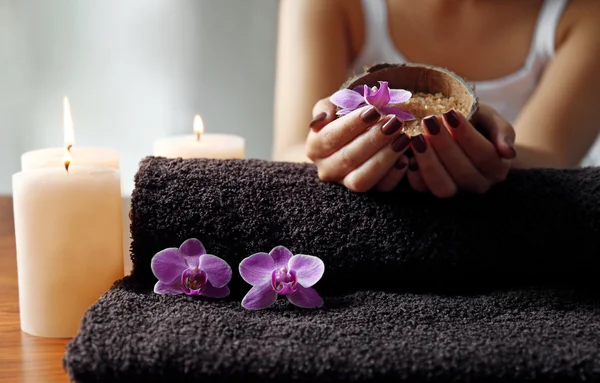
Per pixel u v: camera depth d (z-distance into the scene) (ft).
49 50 4.53
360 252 2.10
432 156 2.05
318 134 2.13
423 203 2.13
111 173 2.11
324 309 2.01
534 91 3.27
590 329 1.92
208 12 4.58
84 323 1.85
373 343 1.81
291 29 3.30
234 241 2.09
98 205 2.08
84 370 1.74
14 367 1.94
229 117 4.75
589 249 2.12
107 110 4.65
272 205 2.12
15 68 4.53
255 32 4.63
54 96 4.59
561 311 2.03
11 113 4.59
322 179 2.17
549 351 1.80
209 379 1.75
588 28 3.19
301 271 2.03
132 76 4.62
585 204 2.13
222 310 1.97
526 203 2.14
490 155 2.08
